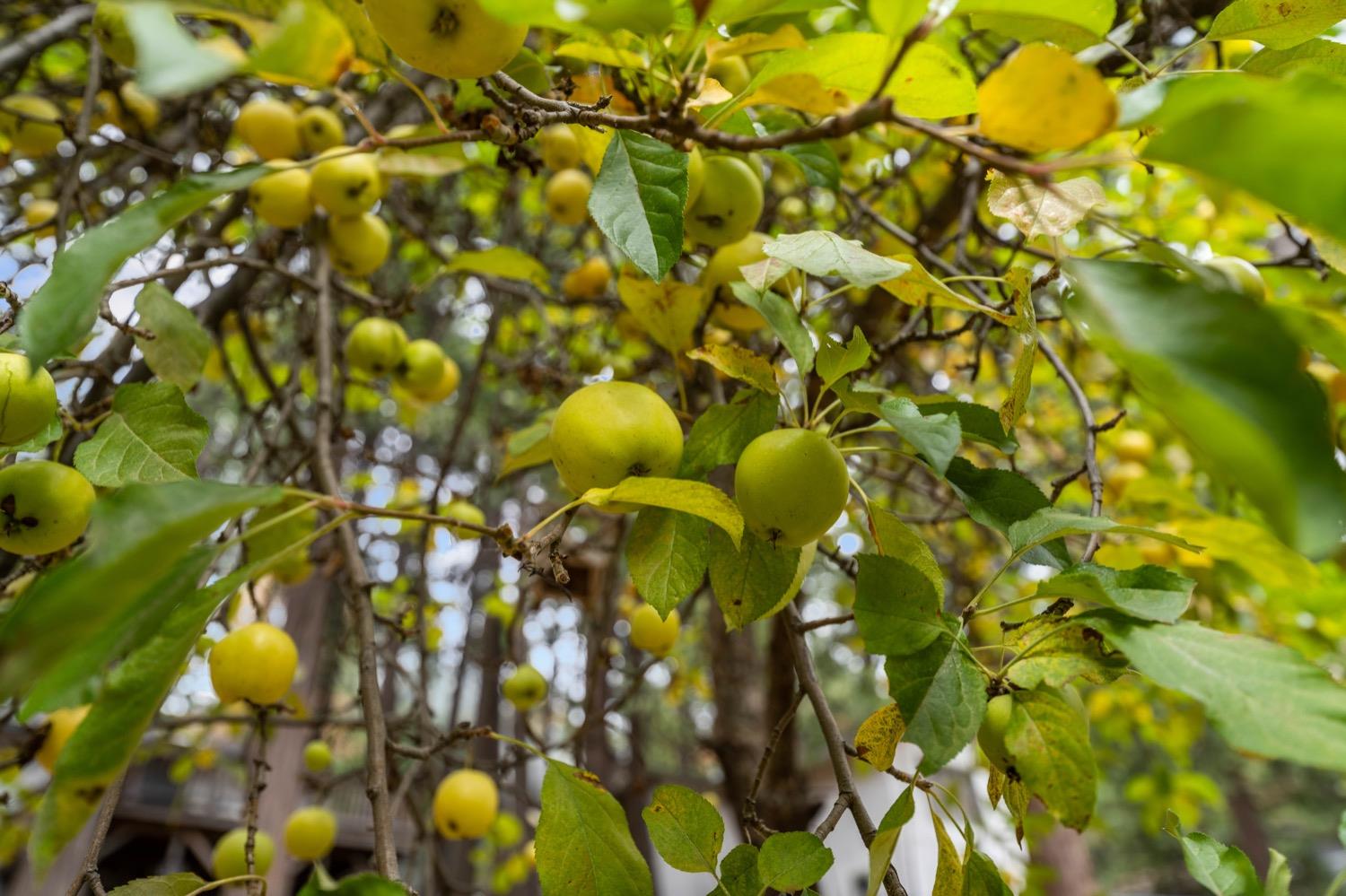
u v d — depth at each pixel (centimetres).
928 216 87
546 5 34
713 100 46
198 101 84
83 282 37
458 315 114
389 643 85
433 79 82
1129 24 67
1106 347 30
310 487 83
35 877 35
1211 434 26
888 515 49
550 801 48
